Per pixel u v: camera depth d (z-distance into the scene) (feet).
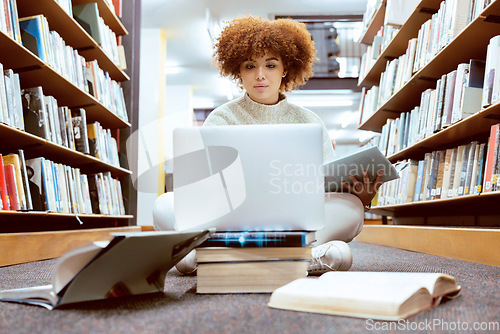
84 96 8.54
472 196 6.07
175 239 2.70
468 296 2.96
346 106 26.48
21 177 6.05
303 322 2.25
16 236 5.71
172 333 2.06
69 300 2.62
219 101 29.86
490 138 5.60
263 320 2.30
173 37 20.42
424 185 8.12
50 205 6.76
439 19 7.28
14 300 2.86
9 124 5.80
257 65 4.99
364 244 10.44
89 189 8.87
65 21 7.98
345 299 2.41
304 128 3.17
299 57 5.63
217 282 3.11
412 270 4.46
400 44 9.87
